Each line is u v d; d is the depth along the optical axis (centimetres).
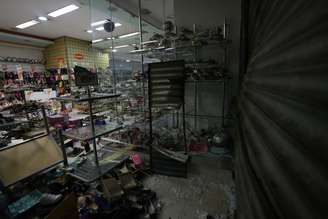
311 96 26
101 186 183
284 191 31
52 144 203
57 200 152
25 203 147
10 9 412
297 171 28
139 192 180
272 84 46
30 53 702
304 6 30
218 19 247
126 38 552
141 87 314
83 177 182
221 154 218
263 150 45
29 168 171
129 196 174
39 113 377
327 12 23
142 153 262
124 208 153
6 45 637
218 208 168
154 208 164
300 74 30
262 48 60
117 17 407
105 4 338
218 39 227
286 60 37
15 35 581
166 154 226
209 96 273
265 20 59
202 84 274
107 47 517
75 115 436
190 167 236
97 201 162
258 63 65
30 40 641
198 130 277
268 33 53
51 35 639
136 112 331
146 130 290
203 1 251
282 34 40
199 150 233
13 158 167
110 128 207
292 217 27
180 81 220
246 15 116
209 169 232
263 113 51
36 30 575
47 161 187
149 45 267
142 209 160
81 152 266
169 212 165
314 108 25
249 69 89
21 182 170
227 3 240
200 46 247
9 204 145
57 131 228
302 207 25
